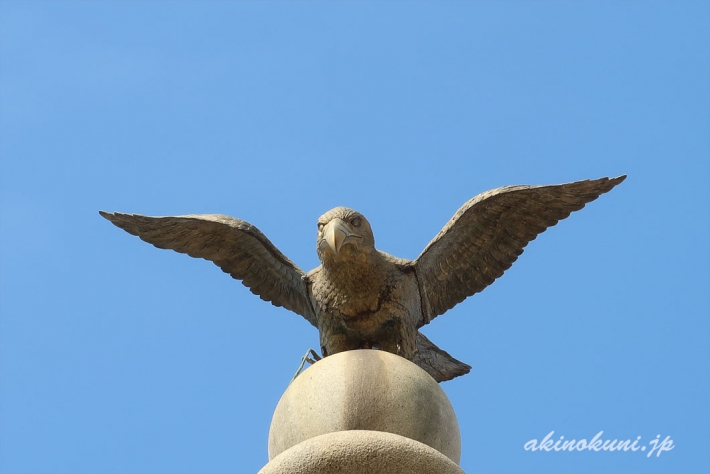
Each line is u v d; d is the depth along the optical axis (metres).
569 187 14.00
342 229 13.80
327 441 11.63
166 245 15.13
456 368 15.35
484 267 14.91
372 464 11.51
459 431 12.78
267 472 11.74
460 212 14.48
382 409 12.15
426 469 11.61
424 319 14.89
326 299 14.32
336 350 14.39
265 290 15.31
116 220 14.80
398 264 14.45
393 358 12.64
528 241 14.67
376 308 14.20
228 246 15.10
